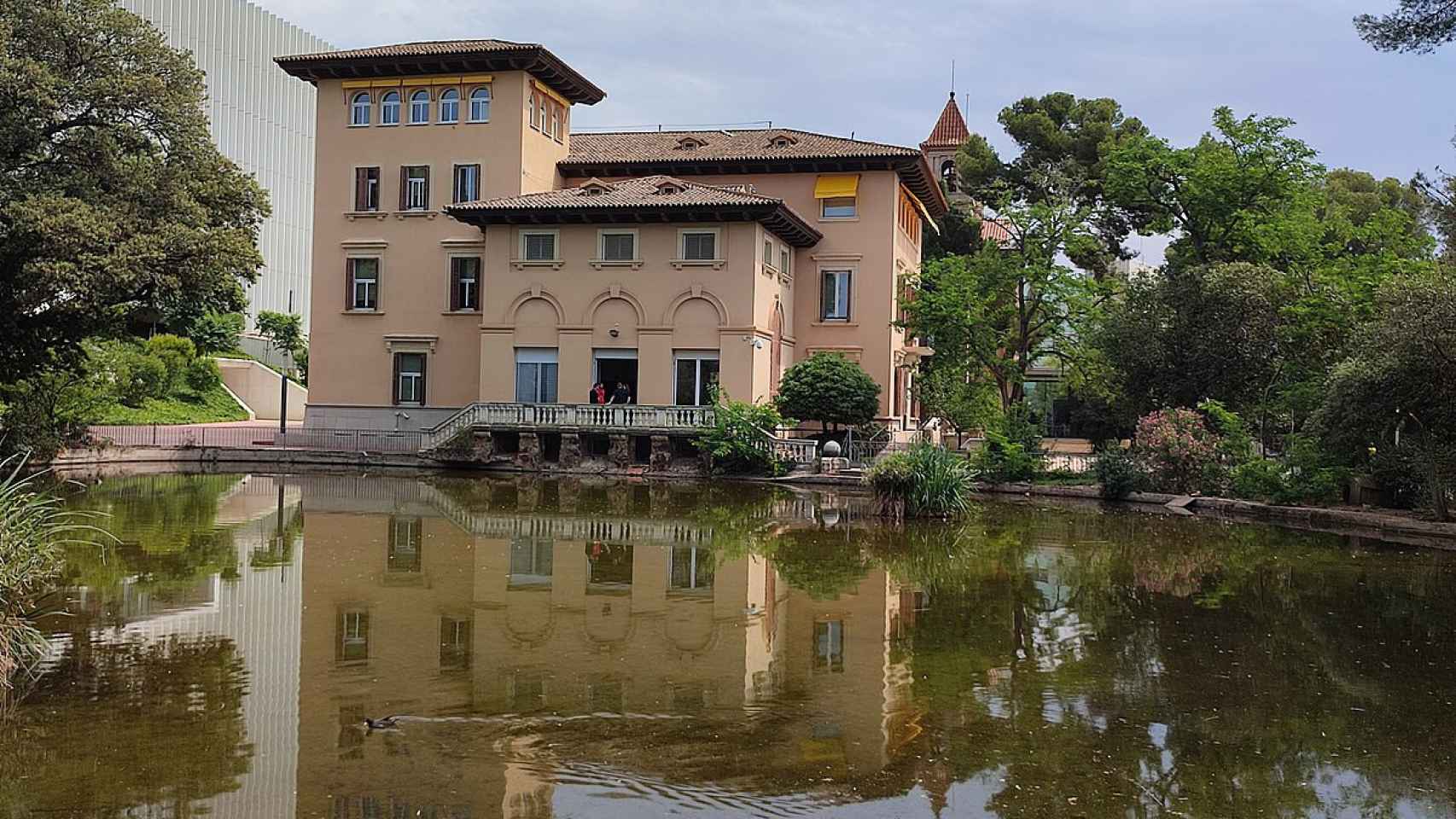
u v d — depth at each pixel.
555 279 40.47
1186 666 12.62
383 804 8.00
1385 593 17.53
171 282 30.28
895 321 43.94
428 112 43.62
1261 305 34.66
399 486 32.84
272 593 15.47
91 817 7.64
